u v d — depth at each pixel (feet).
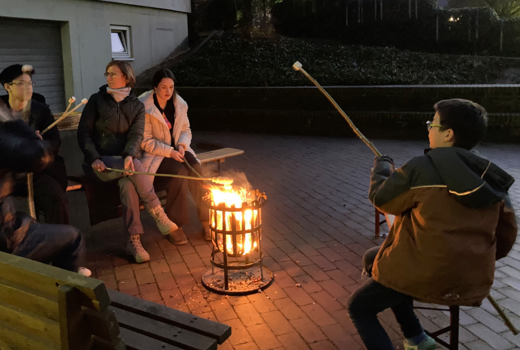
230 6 50.96
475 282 7.13
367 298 8.05
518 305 11.51
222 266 12.14
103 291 5.86
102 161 13.99
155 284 12.77
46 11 33.65
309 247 15.16
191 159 15.67
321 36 49.08
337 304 11.64
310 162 27.30
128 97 14.48
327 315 11.13
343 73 39.75
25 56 33.50
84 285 5.80
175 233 15.37
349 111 35.58
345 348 9.86
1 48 31.68
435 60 42.57
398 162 27.25
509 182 7.11
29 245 9.22
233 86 39.93
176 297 12.07
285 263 13.97
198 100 39.81
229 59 44.47
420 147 31.19
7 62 32.17
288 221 17.57
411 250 7.38
